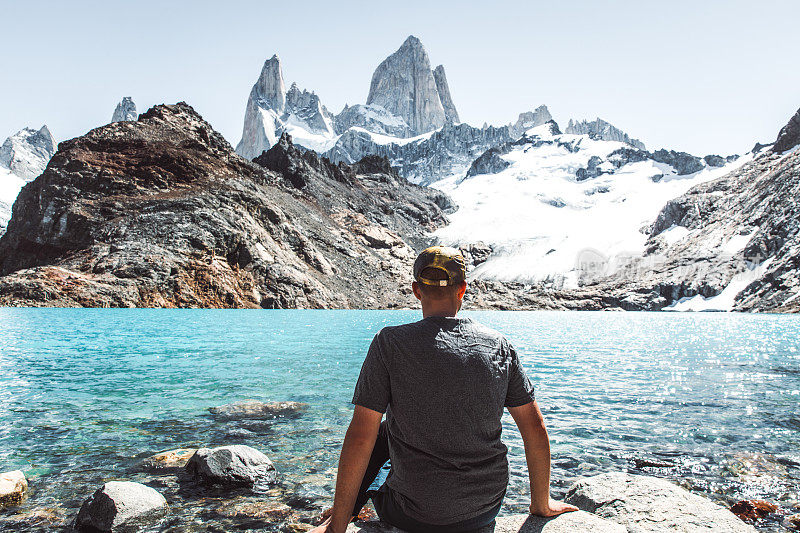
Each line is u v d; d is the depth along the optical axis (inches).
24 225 2610.7
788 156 5152.6
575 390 449.4
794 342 1040.2
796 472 244.2
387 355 94.8
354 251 3644.2
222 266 2420.0
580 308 4156.0
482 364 92.1
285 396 396.8
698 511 143.2
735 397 422.3
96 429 299.4
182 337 871.7
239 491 212.7
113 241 2351.1
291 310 2322.8
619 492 159.2
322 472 236.5
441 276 100.5
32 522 181.2
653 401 402.6
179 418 327.6
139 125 3371.1
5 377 468.8
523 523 109.3
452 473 91.5
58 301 1830.7
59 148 2960.1
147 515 184.5
